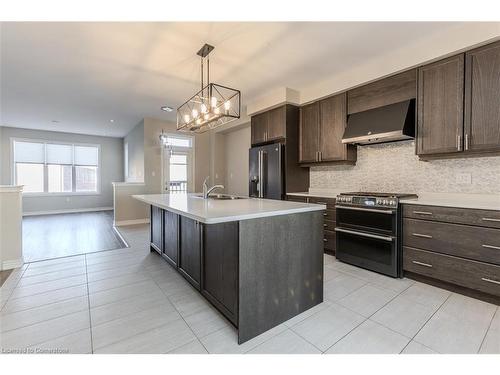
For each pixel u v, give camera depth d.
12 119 6.05
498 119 2.24
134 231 5.05
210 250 2.04
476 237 2.18
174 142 6.43
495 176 2.54
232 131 6.56
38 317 1.92
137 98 4.49
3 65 3.18
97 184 8.21
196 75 3.48
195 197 3.14
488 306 2.09
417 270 2.57
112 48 2.77
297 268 1.97
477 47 2.35
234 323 1.73
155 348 1.59
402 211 2.70
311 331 1.77
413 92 2.83
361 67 3.24
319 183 4.29
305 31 2.46
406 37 2.56
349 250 3.11
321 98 3.83
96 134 8.02
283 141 4.12
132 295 2.30
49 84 3.83
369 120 3.16
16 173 7.01
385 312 2.01
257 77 3.57
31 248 3.83
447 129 2.54
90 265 3.10
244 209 1.93
